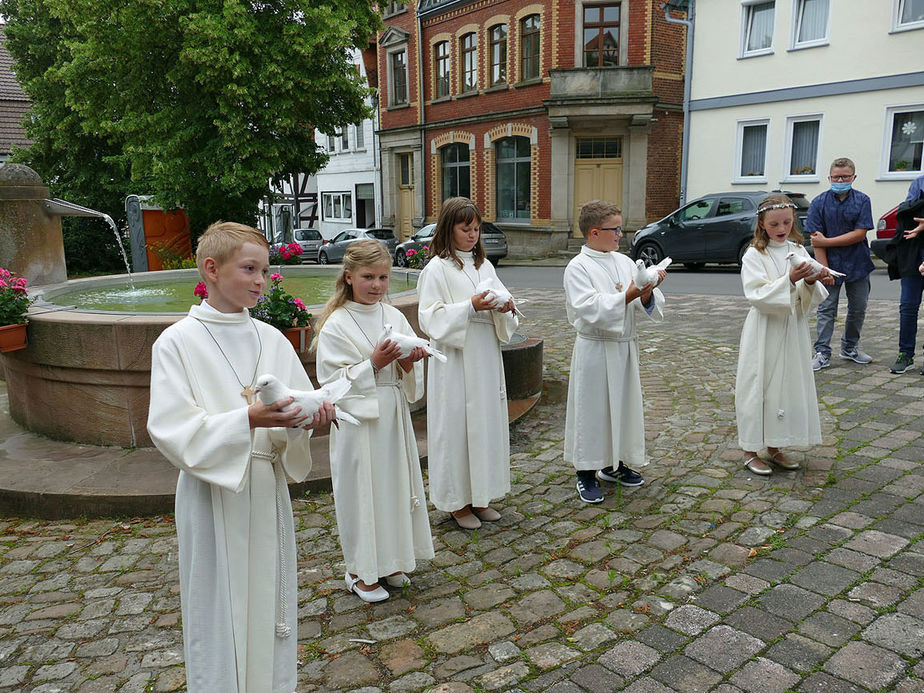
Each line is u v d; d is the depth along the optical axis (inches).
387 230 918.4
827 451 168.6
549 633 104.0
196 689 75.3
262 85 545.0
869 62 585.3
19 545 139.5
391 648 102.5
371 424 112.7
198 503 74.4
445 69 949.2
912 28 556.7
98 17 535.5
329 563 129.1
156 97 581.9
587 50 783.1
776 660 94.0
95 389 177.3
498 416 140.9
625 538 133.1
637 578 118.4
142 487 152.7
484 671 95.8
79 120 733.3
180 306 251.6
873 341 275.7
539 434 198.5
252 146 554.3
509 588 118.0
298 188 1320.1
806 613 104.4
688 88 717.9
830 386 219.6
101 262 817.5
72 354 175.2
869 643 96.6
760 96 663.1
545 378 257.6
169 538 140.2
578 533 136.6
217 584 74.6
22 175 289.3
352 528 114.8
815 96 623.8
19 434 191.5
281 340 82.7
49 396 183.9
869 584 111.3
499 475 142.6
